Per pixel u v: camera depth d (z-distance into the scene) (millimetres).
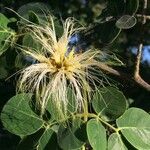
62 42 212
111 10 235
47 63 209
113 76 234
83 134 201
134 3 227
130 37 361
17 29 221
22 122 204
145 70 308
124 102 208
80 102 208
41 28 217
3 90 231
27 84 210
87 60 215
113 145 205
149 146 208
